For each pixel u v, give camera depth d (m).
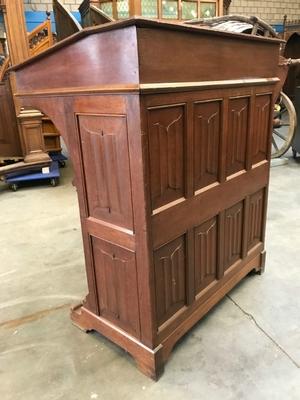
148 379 1.27
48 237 2.43
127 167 1.05
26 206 3.04
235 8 7.50
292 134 3.87
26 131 3.47
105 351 1.41
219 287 1.57
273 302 1.66
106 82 1.00
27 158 3.52
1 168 3.38
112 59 0.96
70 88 1.12
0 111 3.56
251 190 1.62
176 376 1.28
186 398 1.19
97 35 0.97
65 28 1.60
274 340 1.43
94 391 1.23
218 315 1.58
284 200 2.93
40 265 2.08
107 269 1.29
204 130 1.23
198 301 1.45
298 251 2.11
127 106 0.97
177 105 1.08
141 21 0.87
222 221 1.47
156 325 1.24
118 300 1.30
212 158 1.32
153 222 1.10
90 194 1.23
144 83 0.93
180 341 1.44
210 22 1.95
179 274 1.31
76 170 1.23
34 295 1.80
